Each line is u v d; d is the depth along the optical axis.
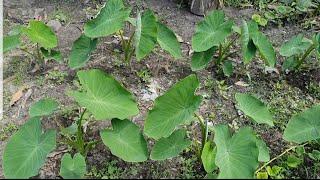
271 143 2.95
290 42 3.37
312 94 3.31
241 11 4.08
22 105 3.17
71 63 3.26
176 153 2.60
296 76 3.43
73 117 3.04
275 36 3.83
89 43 3.29
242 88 3.33
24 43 3.61
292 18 3.98
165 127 2.62
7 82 3.31
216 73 3.43
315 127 2.78
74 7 4.07
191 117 2.68
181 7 4.11
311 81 3.39
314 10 4.02
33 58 3.47
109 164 2.77
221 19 3.28
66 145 2.86
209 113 3.12
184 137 2.65
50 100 2.81
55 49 3.60
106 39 3.68
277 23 3.95
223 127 2.54
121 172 2.73
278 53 3.64
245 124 3.06
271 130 3.03
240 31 3.24
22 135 2.59
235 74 3.43
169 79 3.38
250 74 3.44
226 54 3.51
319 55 3.40
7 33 3.72
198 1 3.97
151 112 2.62
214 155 2.51
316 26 3.93
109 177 2.70
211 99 3.24
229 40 3.65
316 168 2.77
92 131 2.96
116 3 3.30
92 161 2.79
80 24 3.88
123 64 3.46
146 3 4.16
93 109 2.61
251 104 2.79
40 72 3.40
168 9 4.10
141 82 3.33
